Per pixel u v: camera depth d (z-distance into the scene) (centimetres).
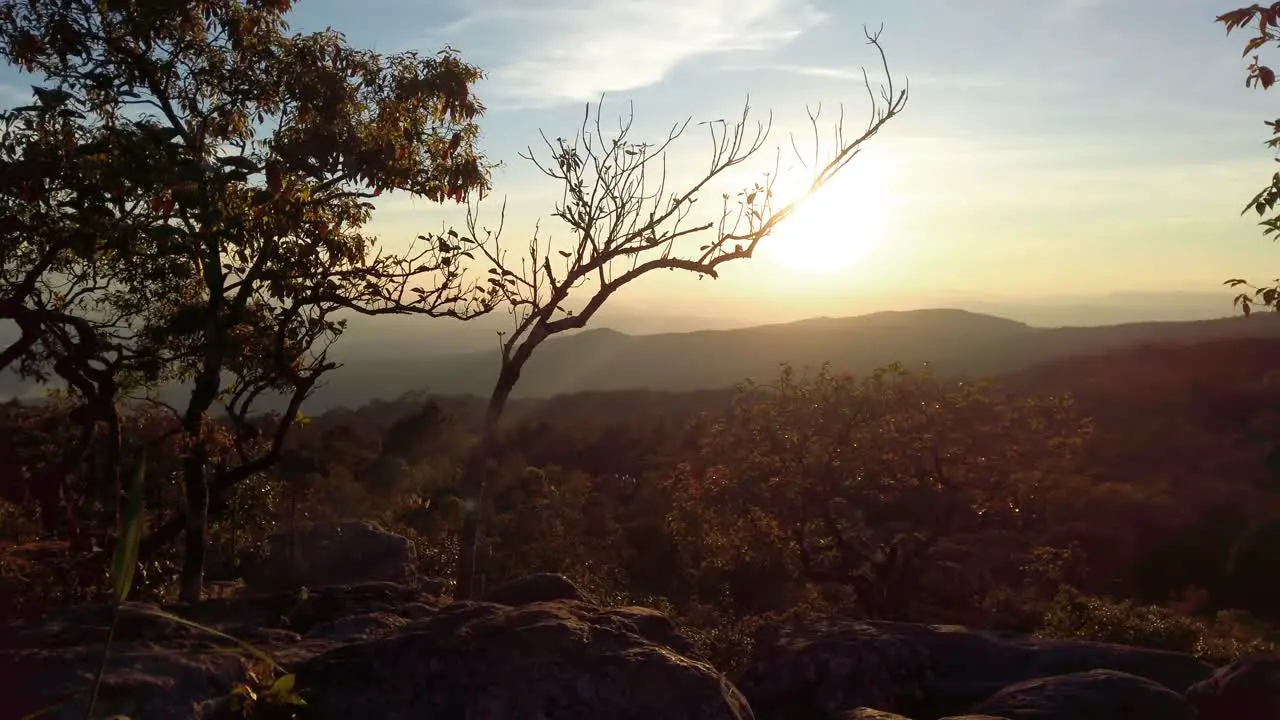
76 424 1180
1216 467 4719
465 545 984
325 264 1105
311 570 1416
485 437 1008
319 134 1046
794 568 2384
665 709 452
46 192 916
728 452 2375
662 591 3422
